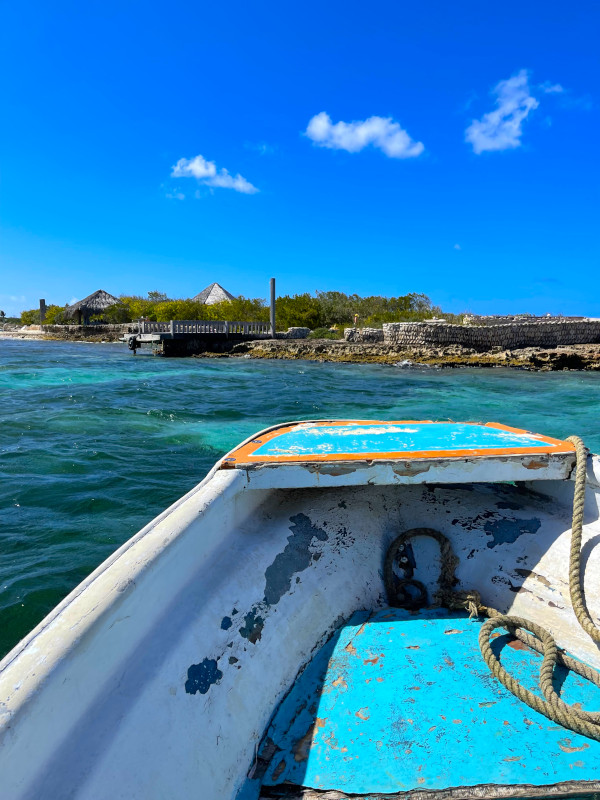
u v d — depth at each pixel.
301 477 2.45
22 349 34.94
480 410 13.08
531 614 2.38
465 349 27.22
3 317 91.00
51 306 66.94
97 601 1.44
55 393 13.72
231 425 10.34
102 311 57.03
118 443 8.43
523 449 2.68
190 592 1.94
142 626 1.63
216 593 2.00
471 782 1.64
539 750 1.74
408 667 2.12
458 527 2.81
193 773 1.46
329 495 2.89
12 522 5.18
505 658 2.17
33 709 1.09
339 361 28.34
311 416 11.79
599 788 1.61
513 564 2.60
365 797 1.60
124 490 6.19
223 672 1.77
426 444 2.80
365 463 2.47
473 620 2.42
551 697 1.89
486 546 2.70
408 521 2.88
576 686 2.00
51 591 3.96
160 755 1.40
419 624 2.39
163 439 8.87
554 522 2.74
